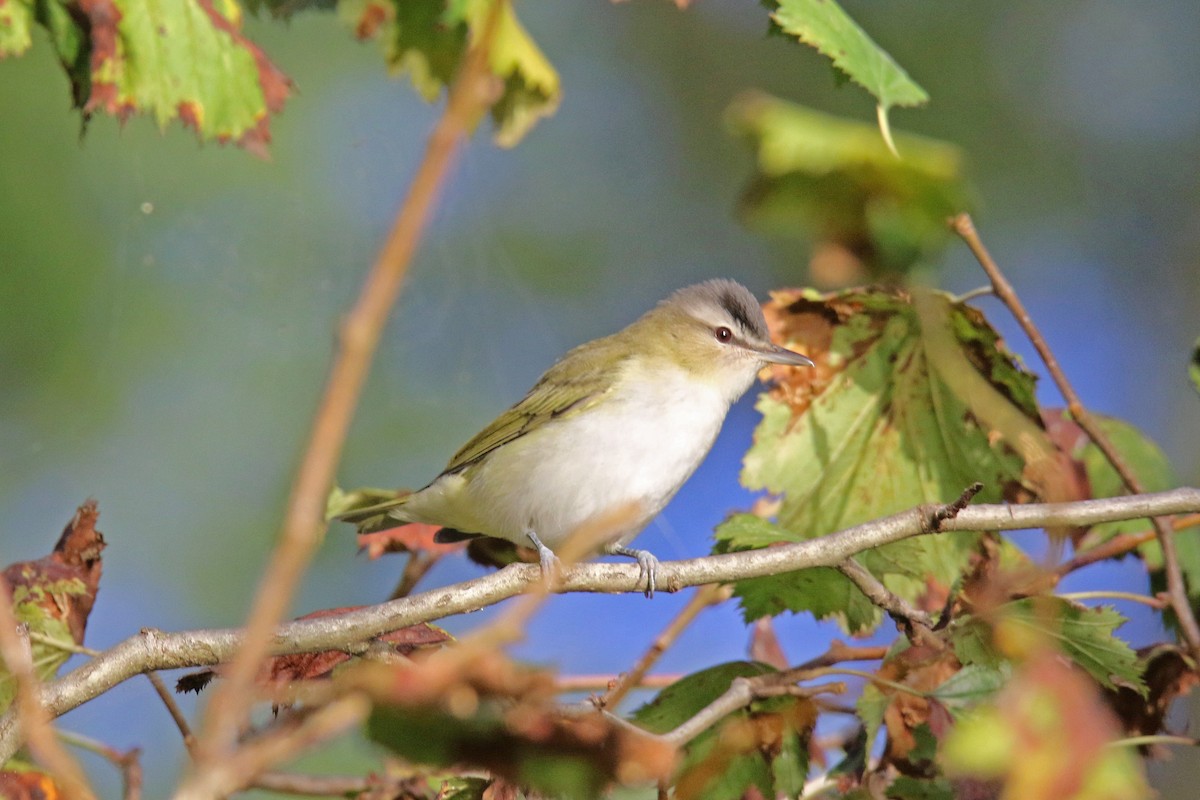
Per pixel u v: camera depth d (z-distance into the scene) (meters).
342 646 6.85
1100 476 9.09
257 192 16.27
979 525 7.48
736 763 7.43
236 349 16.31
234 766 3.02
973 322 8.13
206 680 6.61
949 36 18.22
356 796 8.03
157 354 15.89
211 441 15.98
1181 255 18.16
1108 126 18.41
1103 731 3.94
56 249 14.77
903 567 8.26
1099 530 8.88
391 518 10.58
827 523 9.02
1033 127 18.27
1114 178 18.28
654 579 7.85
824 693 7.27
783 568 7.63
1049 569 7.53
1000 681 6.92
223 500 15.96
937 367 8.66
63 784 3.63
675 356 11.19
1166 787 14.01
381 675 3.21
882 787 7.11
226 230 16.17
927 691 7.03
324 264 16.66
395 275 2.99
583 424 10.81
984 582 7.60
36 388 15.19
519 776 3.57
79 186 15.11
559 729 3.69
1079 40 18.56
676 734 6.82
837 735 9.02
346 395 2.93
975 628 7.09
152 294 15.83
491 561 11.12
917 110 17.92
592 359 11.18
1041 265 18.03
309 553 3.08
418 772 7.69
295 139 16.52
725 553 8.13
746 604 8.12
